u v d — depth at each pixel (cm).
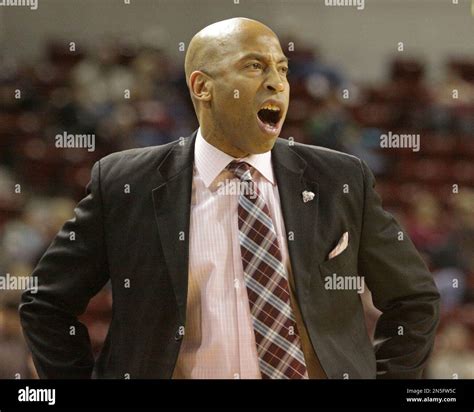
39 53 1102
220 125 265
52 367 273
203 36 267
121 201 271
